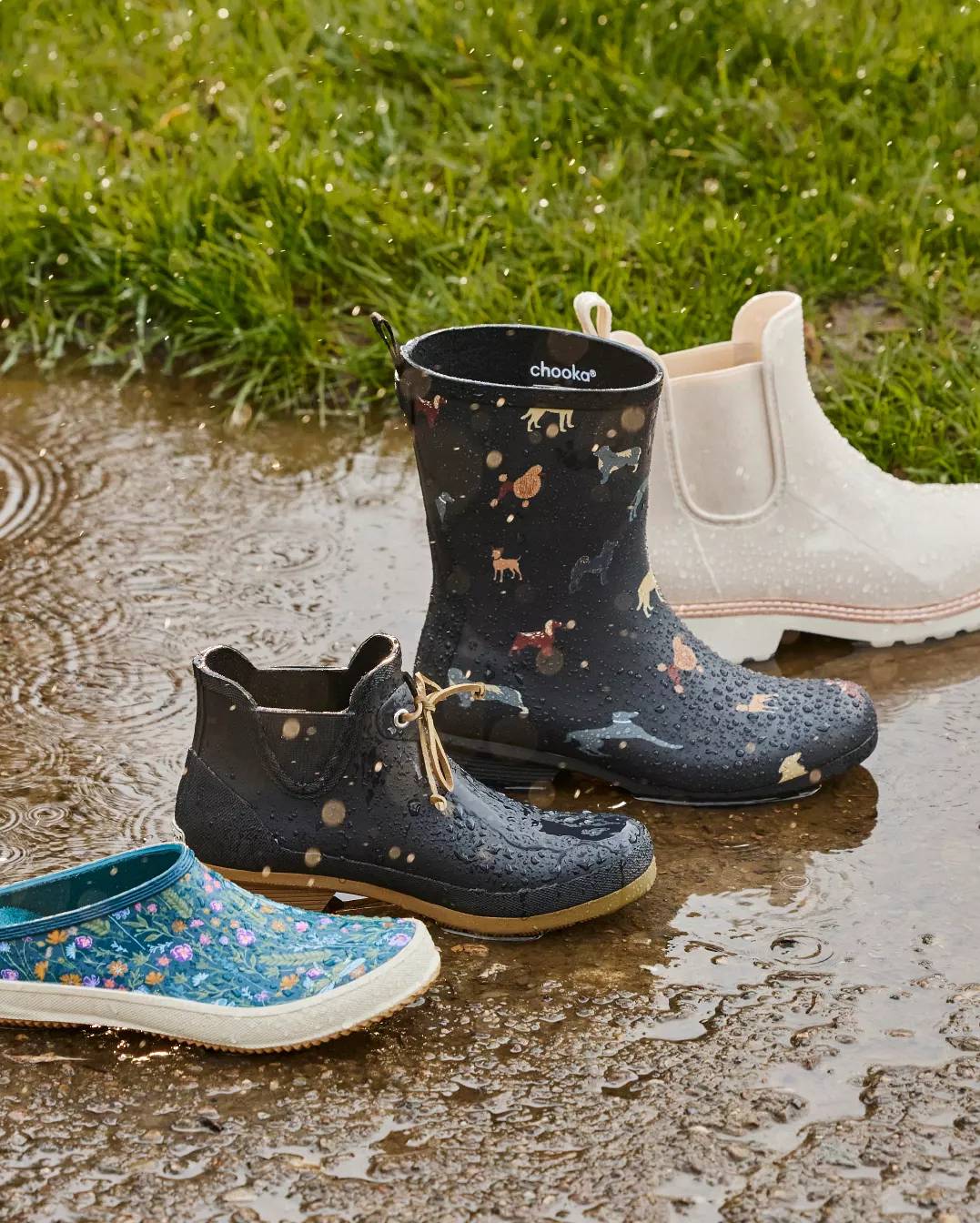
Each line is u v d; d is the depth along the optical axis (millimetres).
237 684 2025
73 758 2471
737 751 2312
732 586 2717
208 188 4305
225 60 5094
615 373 2389
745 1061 1789
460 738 2383
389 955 1836
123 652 2811
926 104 4660
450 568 2344
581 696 2328
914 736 2535
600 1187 1604
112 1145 1670
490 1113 1715
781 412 2670
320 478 3533
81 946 1840
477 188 4355
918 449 3346
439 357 2381
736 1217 1562
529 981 1956
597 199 4258
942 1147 1650
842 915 2072
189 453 3645
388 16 5199
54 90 5004
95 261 4086
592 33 4980
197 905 1841
